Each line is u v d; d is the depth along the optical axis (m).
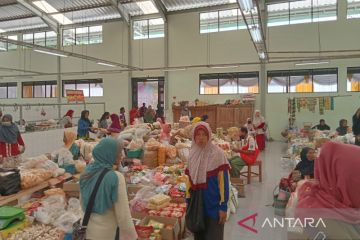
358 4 10.49
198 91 12.70
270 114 11.66
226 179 2.21
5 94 16.09
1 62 15.96
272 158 8.12
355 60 10.51
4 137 5.10
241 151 5.48
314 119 10.98
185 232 3.05
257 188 5.25
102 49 14.08
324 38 10.88
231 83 12.23
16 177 2.98
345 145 1.15
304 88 11.23
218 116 11.43
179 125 7.20
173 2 12.32
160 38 13.22
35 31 14.95
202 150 2.26
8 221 2.47
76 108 12.52
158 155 4.82
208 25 12.51
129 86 13.76
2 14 13.41
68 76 14.78
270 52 10.97
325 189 1.17
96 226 1.68
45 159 3.63
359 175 1.08
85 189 1.73
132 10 13.09
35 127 7.86
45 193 3.21
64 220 2.60
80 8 12.87
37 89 15.45
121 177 1.75
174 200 3.40
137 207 3.12
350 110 10.64
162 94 13.43
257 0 4.74
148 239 2.59
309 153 3.80
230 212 3.84
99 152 1.76
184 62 12.84
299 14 11.18
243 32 11.97
